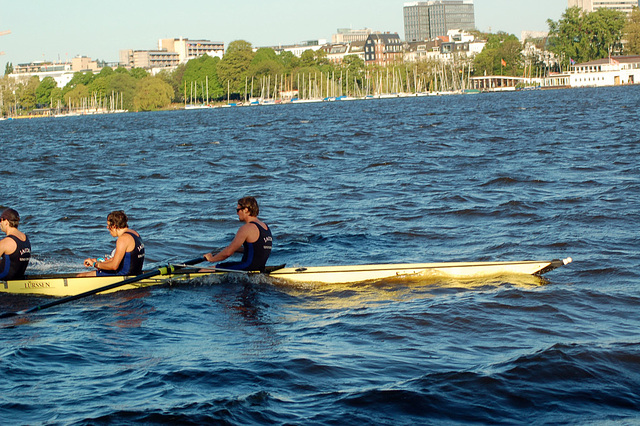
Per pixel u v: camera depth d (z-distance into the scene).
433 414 5.60
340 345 7.30
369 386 6.14
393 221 15.23
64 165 32.62
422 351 7.04
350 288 9.98
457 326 7.83
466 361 6.70
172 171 27.62
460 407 5.71
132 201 19.77
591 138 32.41
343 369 6.56
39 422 5.55
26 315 9.02
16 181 26.39
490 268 10.23
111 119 116.56
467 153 29.11
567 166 22.72
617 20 150.12
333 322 8.21
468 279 10.16
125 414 5.65
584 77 145.62
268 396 5.97
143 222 16.23
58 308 9.36
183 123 81.50
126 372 6.64
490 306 8.55
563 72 157.88
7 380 6.48
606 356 6.64
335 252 12.59
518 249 11.98
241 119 84.12
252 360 6.86
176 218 16.61
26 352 7.30
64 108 187.50
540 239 12.60
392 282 10.22
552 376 6.24
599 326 7.69
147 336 7.86
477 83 167.75
